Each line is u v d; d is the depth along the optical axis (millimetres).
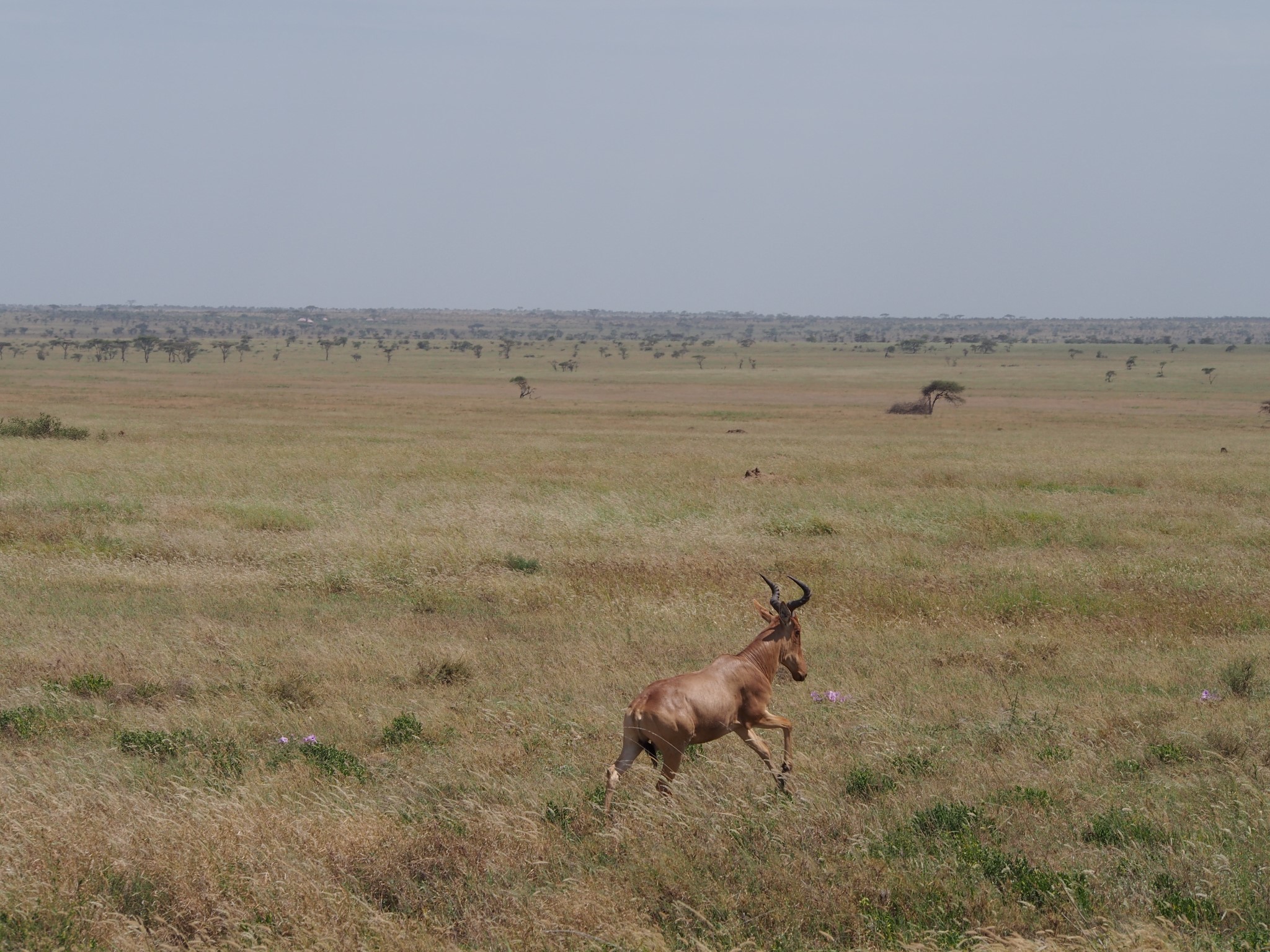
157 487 36094
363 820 9070
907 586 22688
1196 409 125688
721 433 81000
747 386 180125
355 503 33781
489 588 21938
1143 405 134250
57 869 7945
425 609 20516
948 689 14852
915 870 8242
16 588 21141
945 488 40219
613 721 12859
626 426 90375
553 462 49094
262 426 75375
